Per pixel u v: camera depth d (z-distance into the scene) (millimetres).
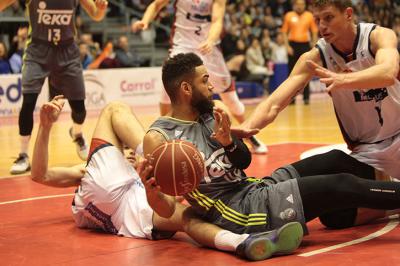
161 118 4035
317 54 4488
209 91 3979
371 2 26328
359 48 4328
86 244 4223
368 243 4016
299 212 3852
